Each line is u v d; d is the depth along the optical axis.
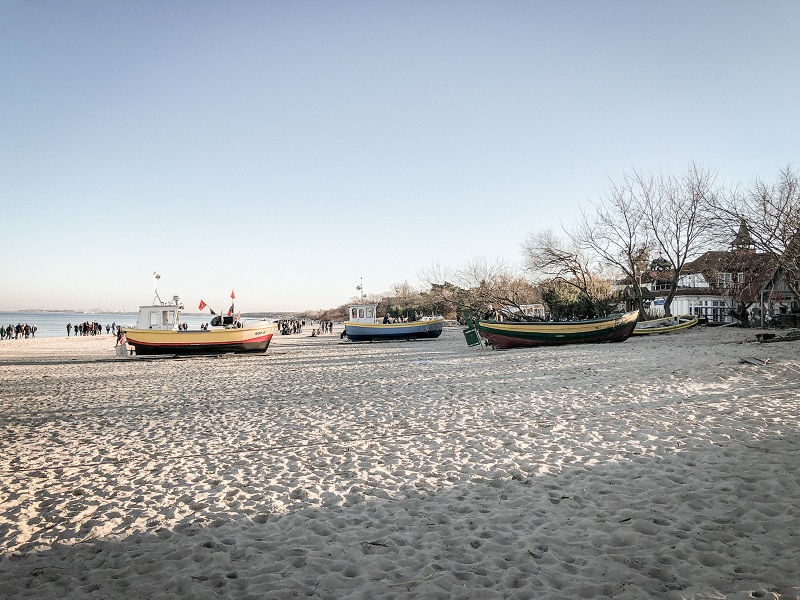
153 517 6.54
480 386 16.30
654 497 6.41
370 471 8.18
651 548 5.14
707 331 38.88
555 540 5.45
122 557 5.44
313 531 5.99
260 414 13.36
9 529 6.25
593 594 4.37
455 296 60.81
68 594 4.70
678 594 4.27
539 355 24.72
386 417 12.27
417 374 20.38
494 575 4.78
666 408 11.28
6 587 4.82
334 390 17.05
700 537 5.26
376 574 4.90
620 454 8.32
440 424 11.24
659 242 44.66
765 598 4.11
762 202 31.03
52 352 42.03
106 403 15.75
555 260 46.81
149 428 12.01
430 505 6.61
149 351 35.47
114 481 8.05
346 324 51.22
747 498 6.15
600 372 17.36
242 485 7.71
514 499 6.66
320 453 9.36
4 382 21.73
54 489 7.74
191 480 8.03
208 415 13.47
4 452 10.03
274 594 4.57
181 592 4.69
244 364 28.53
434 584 4.66
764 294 41.88
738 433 8.88
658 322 40.56
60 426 12.45
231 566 5.18
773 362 16.14
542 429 10.27
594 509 6.21
